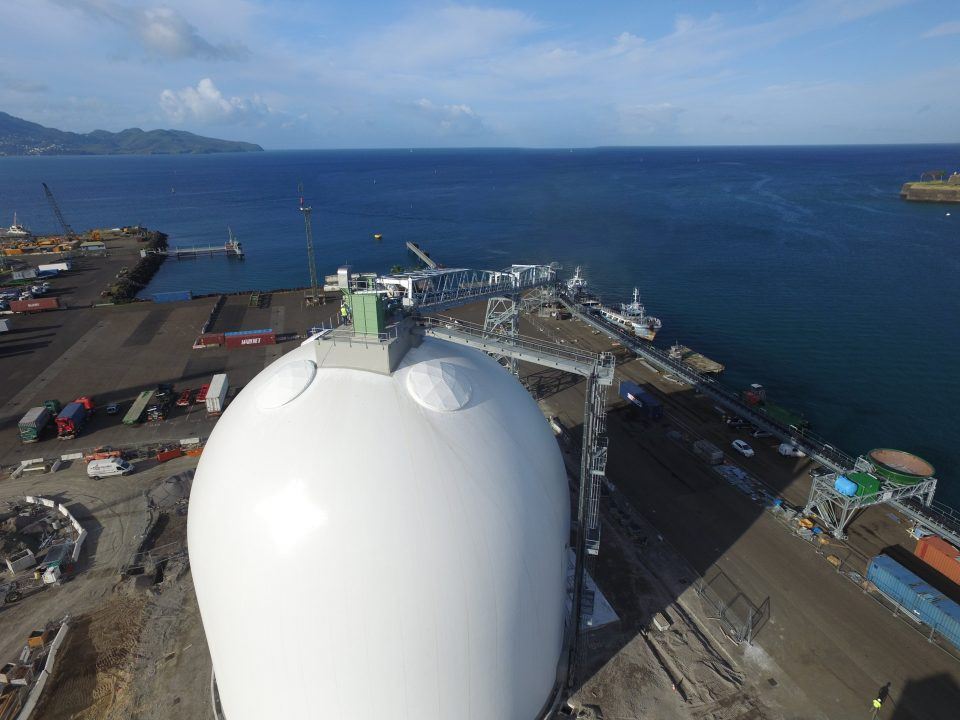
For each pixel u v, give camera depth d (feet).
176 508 138.00
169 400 197.47
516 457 71.97
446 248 485.97
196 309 308.60
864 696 92.94
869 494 126.41
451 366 77.92
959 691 94.32
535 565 69.56
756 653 100.32
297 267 448.65
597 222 582.35
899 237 476.54
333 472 63.31
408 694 62.13
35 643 99.04
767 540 128.57
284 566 61.00
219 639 67.82
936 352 254.47
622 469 154.92
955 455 180.04
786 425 171.83
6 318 291.38
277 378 75.61
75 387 211.41
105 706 88.89
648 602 110.42
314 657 60.85
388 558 60.03
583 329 267.39
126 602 109.50
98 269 416.46
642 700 91.09
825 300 323.78
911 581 109.70
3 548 121.49
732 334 278.46
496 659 66.64
